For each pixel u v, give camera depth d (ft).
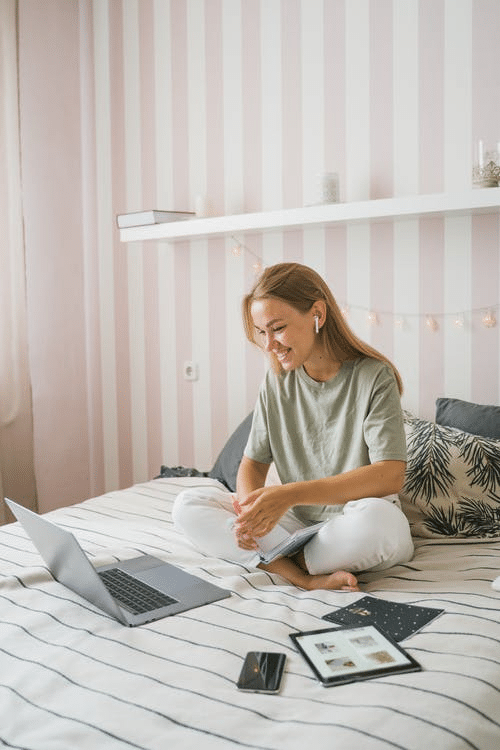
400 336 8.63
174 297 10.40
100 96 10.81
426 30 8.13
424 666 3.80
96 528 6.66
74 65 10.66
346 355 6.09
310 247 9.13
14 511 5.33
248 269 9.66
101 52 10.73
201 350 10.23
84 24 10.76
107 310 11.10
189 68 9.92
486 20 7.78
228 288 9.87
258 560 5.65
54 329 10.69
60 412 10.85
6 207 9.84
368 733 3.14
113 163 10.80
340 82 8.73
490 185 7.38
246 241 9.62
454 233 8.18
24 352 10.09
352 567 5.45
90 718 3.40
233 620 4.53
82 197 10.91
